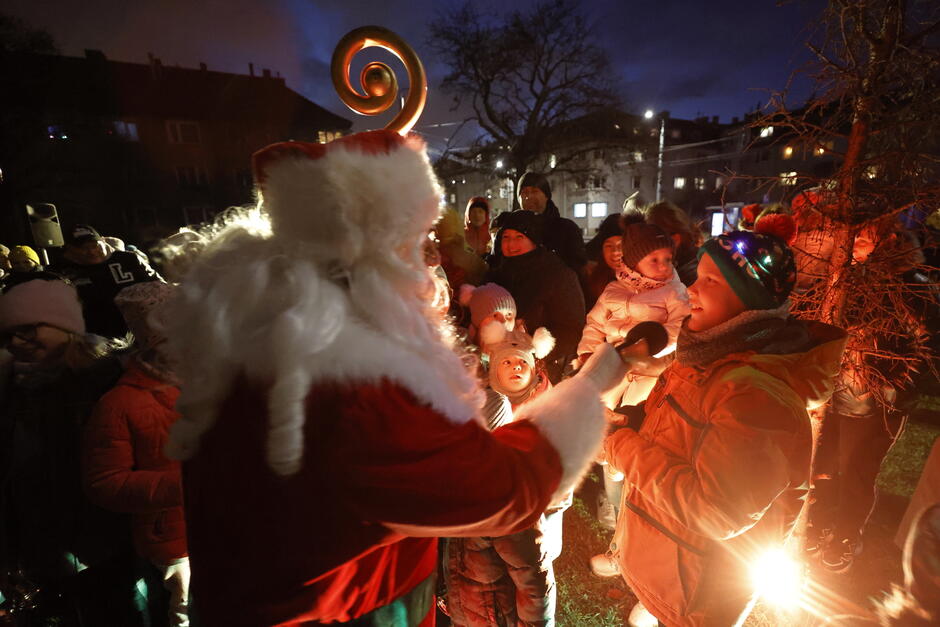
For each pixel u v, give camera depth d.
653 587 1.54
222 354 0.75
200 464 0.82
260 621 0.79
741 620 1.49
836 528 2.48
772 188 2.13
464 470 0.73
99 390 1.96
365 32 0.92
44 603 2.23
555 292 3.22
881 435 2.37
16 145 22.44
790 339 1.36
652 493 1.45
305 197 0.76
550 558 1.98
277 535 0.75
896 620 1.08
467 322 2.85
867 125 1.74
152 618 2.14
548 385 2.20
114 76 26.03
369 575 0.85
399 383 0.72
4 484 1.87
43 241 6.62
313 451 0.71
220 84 28.61
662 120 26.31
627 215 3.66
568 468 0.87
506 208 37.22
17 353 1.82
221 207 28.12
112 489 1.65
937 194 1.67
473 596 2.00
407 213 0.77
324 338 0.70
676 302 2.55
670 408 1.51
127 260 3.67
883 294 1.88
